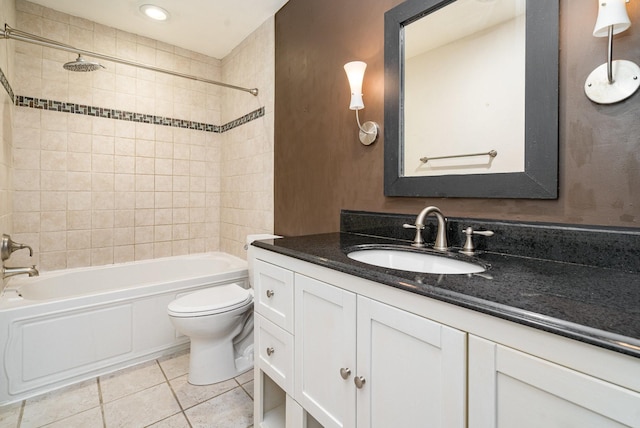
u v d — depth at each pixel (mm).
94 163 2408
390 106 1410
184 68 2824
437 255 1105
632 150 824
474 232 1101
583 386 469
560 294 616
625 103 833
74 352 1706
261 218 2443
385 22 1429
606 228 863
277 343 1176
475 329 596
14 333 1537
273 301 1198
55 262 2262
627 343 425
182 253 2852
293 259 1082
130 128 2559
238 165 2744
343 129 1691
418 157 1323
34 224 2180
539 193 978
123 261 2547
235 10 2246
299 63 2018
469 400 606
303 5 1981
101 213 2445
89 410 1488
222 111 3008
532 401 525
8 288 1839
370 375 809
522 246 1021
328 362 941
